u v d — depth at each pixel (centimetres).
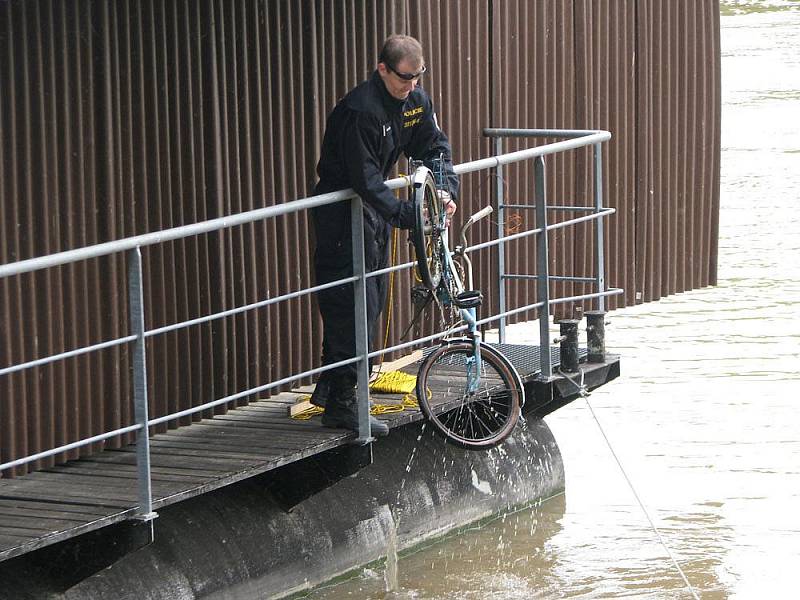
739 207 2342
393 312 1034
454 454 1052
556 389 991
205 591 818
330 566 916
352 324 839
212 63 895
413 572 957
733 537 1015
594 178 1264
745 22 4828
